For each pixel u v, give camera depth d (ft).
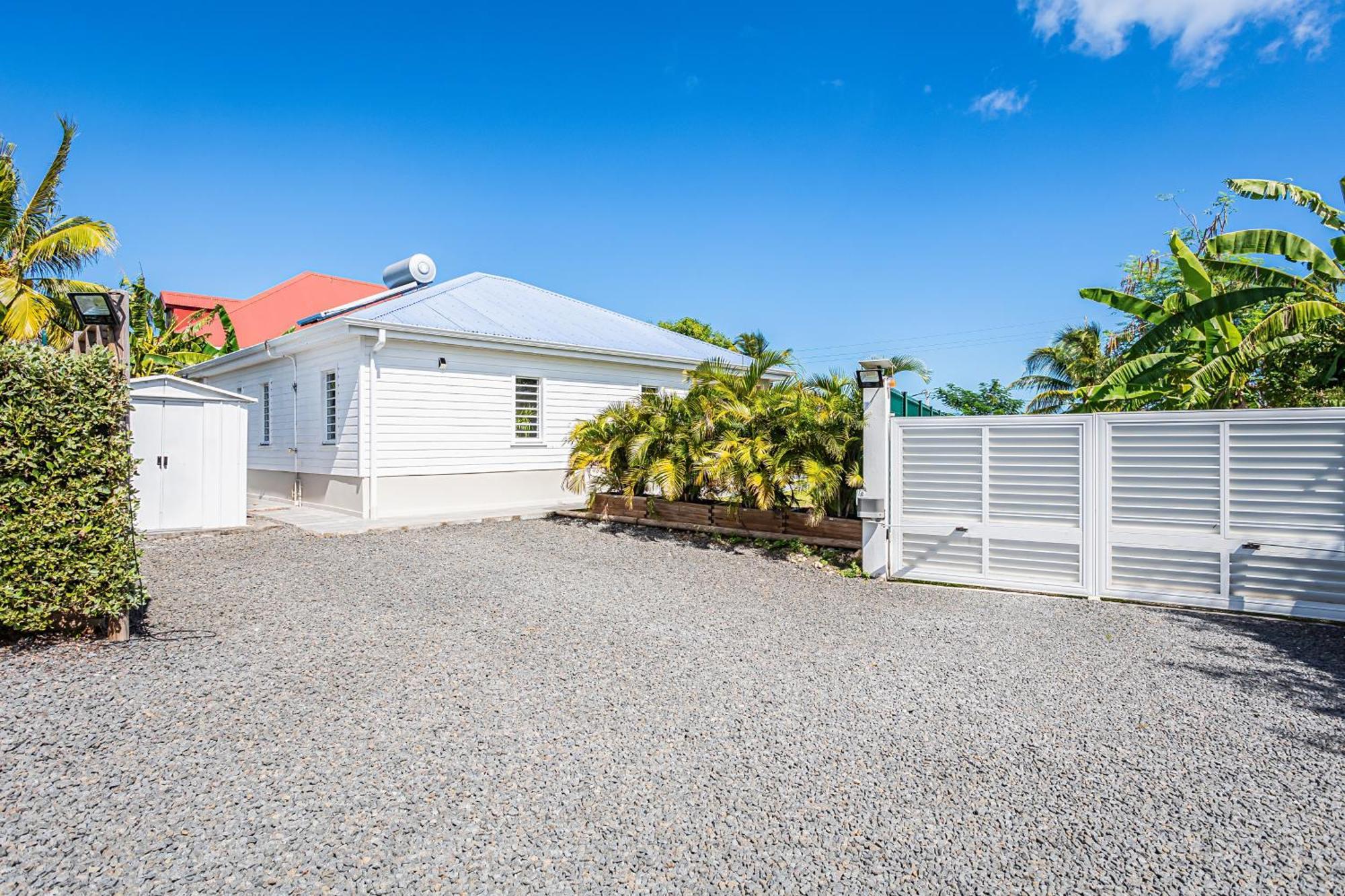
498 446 43.19
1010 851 8.22
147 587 21.40
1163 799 9.50
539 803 9.19
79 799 8.90
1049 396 72.43
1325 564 18.85
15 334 42.39
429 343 39.86
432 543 30.71
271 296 90.84
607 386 48.85
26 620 14.55
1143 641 17.19
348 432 39.11
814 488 27.68
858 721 12.15
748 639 17.21
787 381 34.50
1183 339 34.78
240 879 7.40
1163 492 20.79
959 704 13.01
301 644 15.92
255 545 29.78
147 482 33.06
